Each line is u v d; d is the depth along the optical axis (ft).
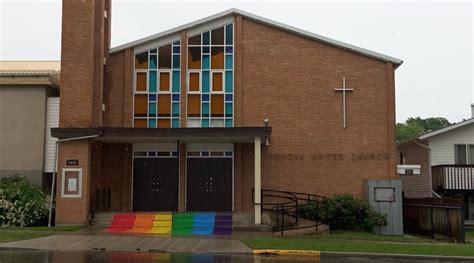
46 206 72.18
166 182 80.53
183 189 79.97
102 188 79.71
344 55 81.61
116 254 47.98
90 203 73.61
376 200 75.00
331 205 73.61
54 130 70.54
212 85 82.23
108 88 81.30
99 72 77.00
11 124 81.82
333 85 81.15
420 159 103.76
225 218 70.85
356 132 80.38
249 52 81.87
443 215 68.80
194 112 81.76
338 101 81.05
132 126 81.15
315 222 71.72
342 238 63.16
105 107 80.59
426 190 100.32
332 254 50.16
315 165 79.97
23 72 83.82
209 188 80.33
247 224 69.21
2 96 82.38
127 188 79.97
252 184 79.97
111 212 75.92
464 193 94.12
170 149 81.10
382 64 81.41
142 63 82.89
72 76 73.36
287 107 80.89
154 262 42.98
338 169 79.82
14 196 71.61
